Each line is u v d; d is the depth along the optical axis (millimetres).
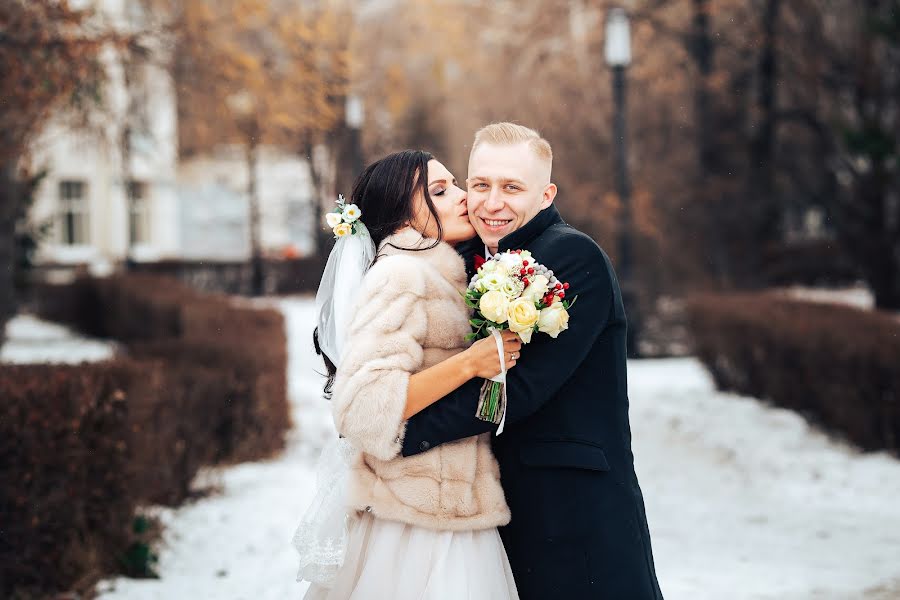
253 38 18422
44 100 8461
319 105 15695
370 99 27547
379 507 2988
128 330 16984
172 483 6812
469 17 23781
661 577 5430
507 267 2945
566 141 21781
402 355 2922
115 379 5301
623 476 3105
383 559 2992
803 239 23141
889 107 17906
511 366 2957
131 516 5410
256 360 8617
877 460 8297
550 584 3053
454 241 3359
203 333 9883
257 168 32656
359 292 3037
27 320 22812
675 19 20766
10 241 11094
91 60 9578
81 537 5152
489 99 23953
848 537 6395
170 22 12398
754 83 20297
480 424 2930
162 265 27812
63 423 4910
